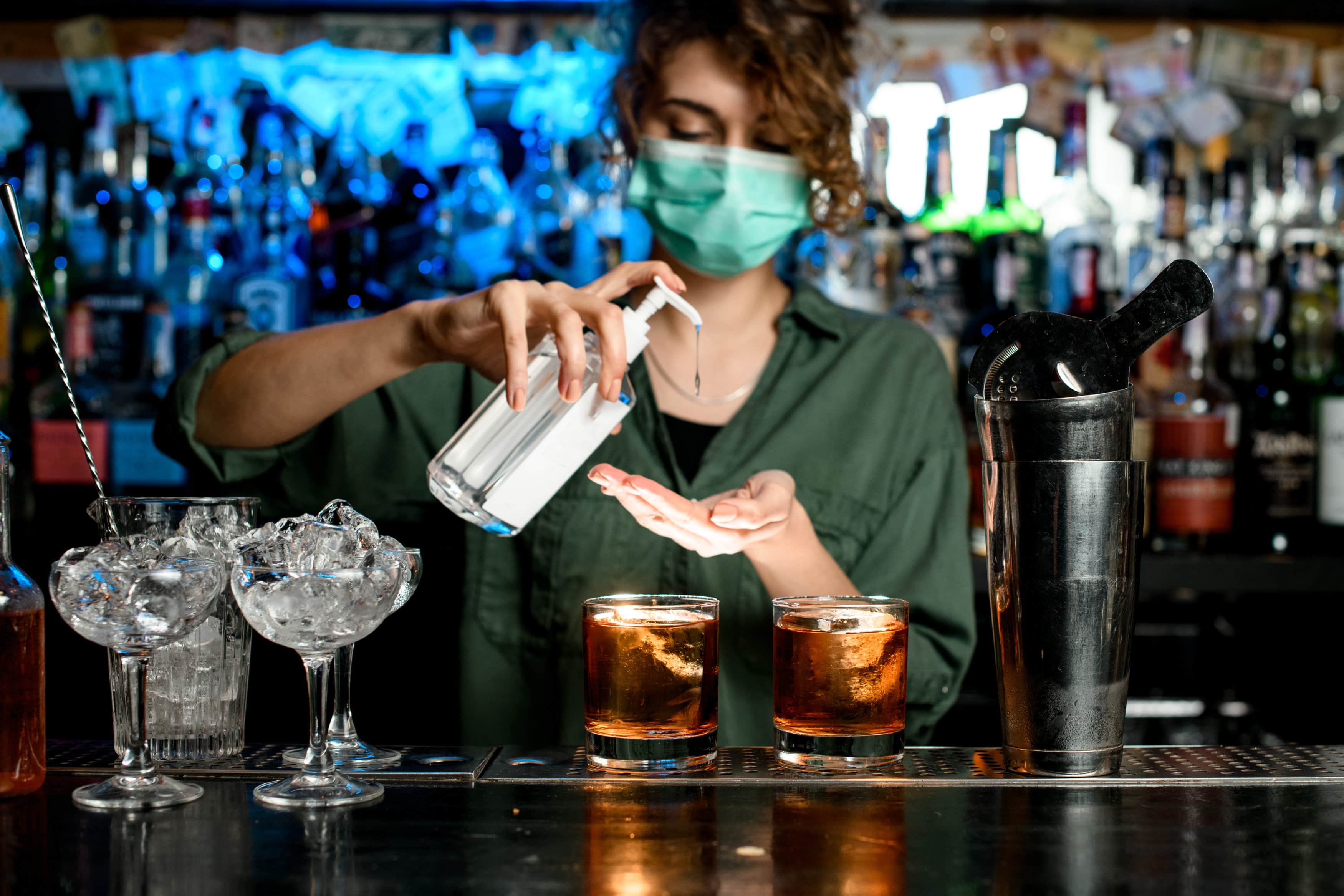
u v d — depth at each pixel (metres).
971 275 1.95
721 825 0.71
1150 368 1.85
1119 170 2.05
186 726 0.86
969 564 1.46
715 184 1.32
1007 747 0.84
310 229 1.94
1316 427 1.84
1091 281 1.76
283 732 1.76
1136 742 1.94
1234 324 1.93
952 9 2.01
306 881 0.61
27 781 0.77
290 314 1.89
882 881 0.62
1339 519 1.76
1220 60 2.04
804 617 0.83
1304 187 1.85
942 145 1.88
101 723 1.81
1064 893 0.60
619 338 0.92
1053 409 0.80
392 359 1.14
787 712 0.84
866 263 1.93
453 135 1.99
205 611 0.75
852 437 1.44
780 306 1.53
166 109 2.02
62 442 1.83
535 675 1.40
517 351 0.92
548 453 0.93
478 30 1.99
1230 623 2.00
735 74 1.32
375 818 0.72
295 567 0.73
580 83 1.96
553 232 1.95
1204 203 1.89
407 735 1.74
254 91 2.02
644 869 0.63
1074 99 1.93
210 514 0.88
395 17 2.01
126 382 1.88
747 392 1.45
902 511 1.44
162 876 0.62
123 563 0.72
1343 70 2.04
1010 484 0.82
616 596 0.87
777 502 0.97
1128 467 0.81
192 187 1.95
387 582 0.75
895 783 0.81
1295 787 0.80
